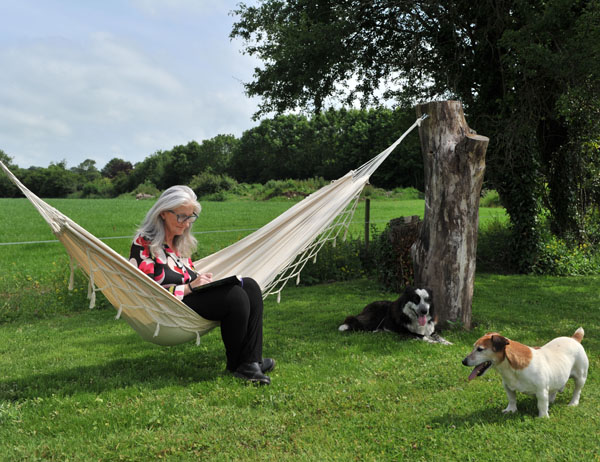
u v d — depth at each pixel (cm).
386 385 414
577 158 1339
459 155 601
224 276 548
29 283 921
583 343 557
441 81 1373
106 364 488
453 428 325
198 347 549
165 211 422
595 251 1343
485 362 341
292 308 776
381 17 1421
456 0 1272
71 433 328
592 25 952
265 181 9069
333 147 7988
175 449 303
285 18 1492
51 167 9181
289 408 369
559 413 349
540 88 1186
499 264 1269
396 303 605
